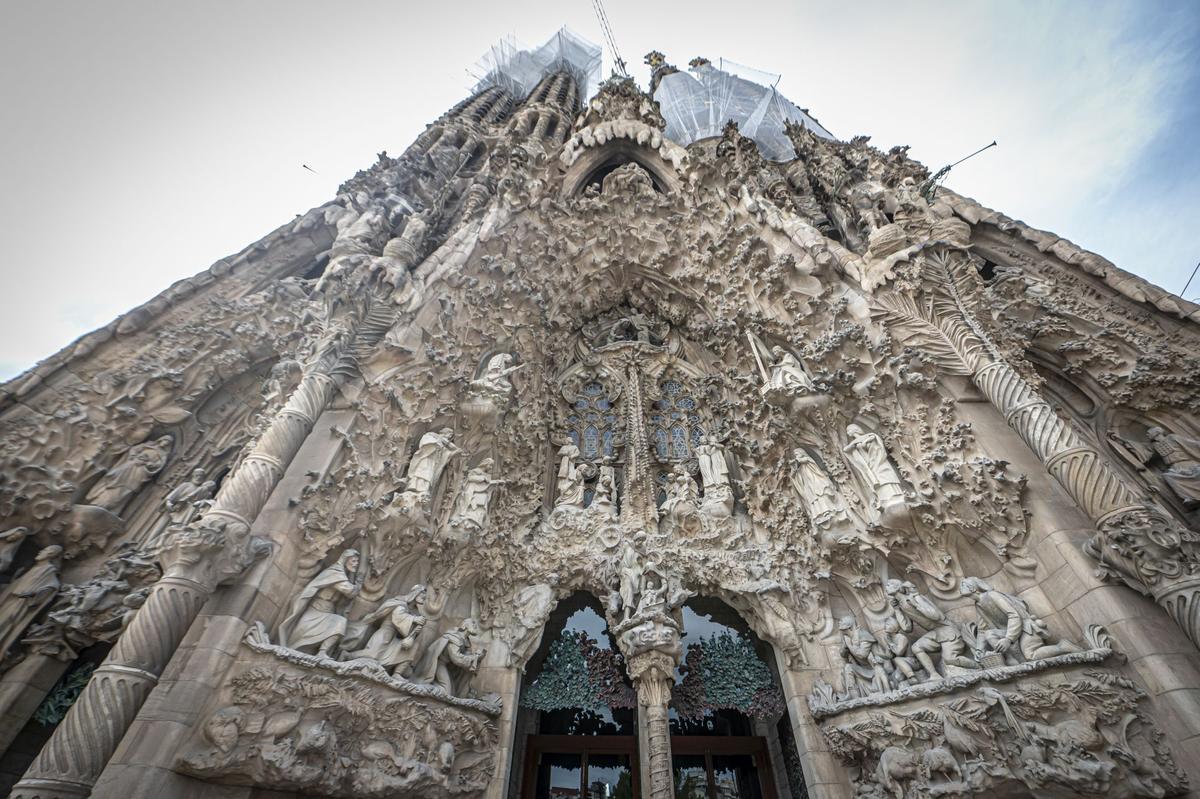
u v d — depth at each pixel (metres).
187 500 7.93
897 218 10.78
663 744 7.36
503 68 40.16
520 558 9.48
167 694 4.98
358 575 7.10
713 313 12.44
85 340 8.76
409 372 8.61
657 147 16.12
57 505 7.26
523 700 9.22
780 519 9.83
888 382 8.73
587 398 13.05
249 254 11.54
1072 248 12.64
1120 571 6.04
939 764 6.30
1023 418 7.06
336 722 5.79
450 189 16.05
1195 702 5.12
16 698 6.06
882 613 8.28
